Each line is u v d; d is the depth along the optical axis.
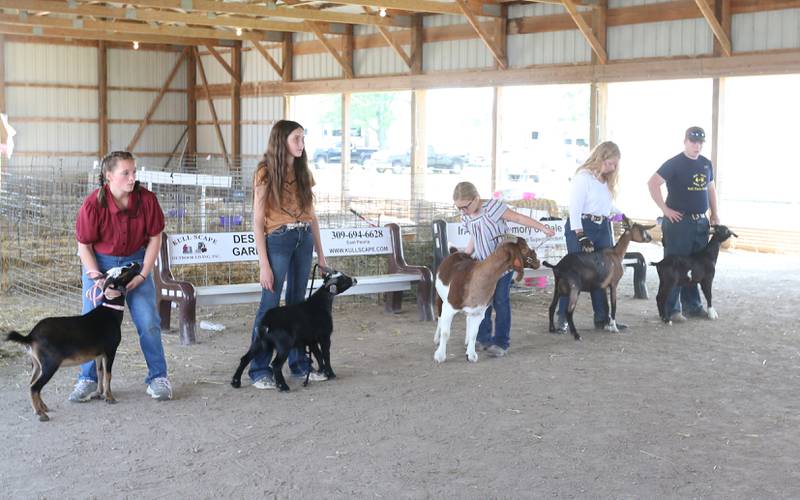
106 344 5.06
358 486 3.98
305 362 5.87
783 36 13.41
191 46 28.23
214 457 4.35
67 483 4.00
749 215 17.75
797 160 26.17
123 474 4.11
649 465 4.27
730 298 9.44
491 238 6.48
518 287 9.80
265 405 5.27
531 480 4.06
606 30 16.05
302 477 4.09
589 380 5.90
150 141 27.84
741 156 26.98
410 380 5.88
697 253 8.01
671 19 14.98
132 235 5.22
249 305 8.80
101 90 26.62
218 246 7.63
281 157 5.45
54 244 10.61
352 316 8.36
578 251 7.46
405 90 20.48
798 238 13.85
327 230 8.22
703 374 6.08
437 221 8.48
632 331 7.59
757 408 5.26
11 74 25.16
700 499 3.85
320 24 21.86
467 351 6.43
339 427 4.84
